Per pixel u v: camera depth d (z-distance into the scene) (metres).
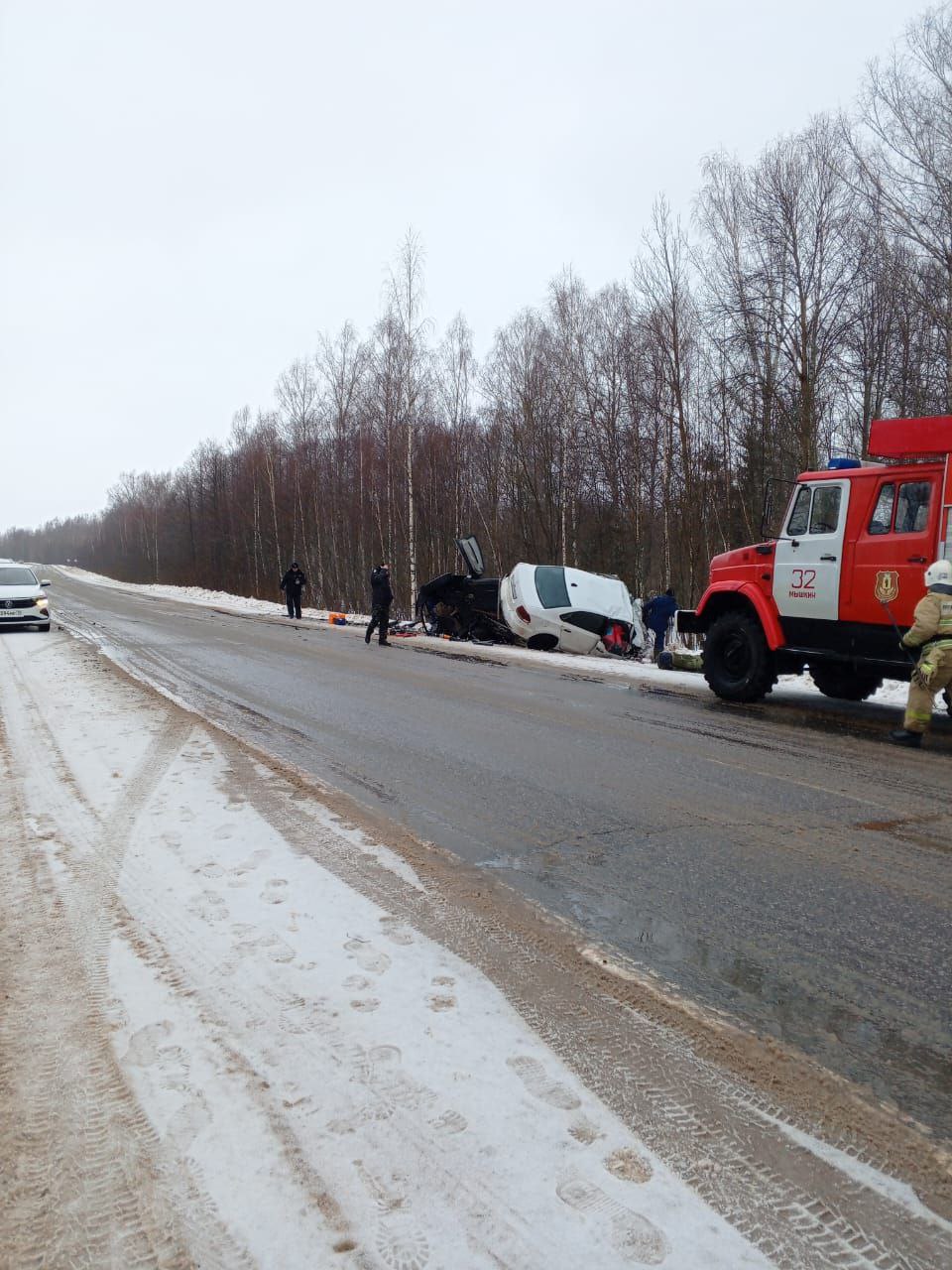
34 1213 1.93
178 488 74.38
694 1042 2.68
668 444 24.59
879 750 6.87
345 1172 2.04
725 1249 1.82
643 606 17.03
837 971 3.19
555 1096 2.36
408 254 28.97
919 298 15.70
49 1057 2.53
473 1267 1.76
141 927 3.43
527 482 31.77
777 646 8.79
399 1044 2.60
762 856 4.39
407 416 29.16
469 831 4.76
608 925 3.56
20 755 6.34
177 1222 1.89
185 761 6.14
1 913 3.57
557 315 30.92
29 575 18.12
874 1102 2.39
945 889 3.97
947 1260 1.81
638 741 7.18
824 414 20.86
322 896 3.77
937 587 6.90
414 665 12.40
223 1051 2.55
